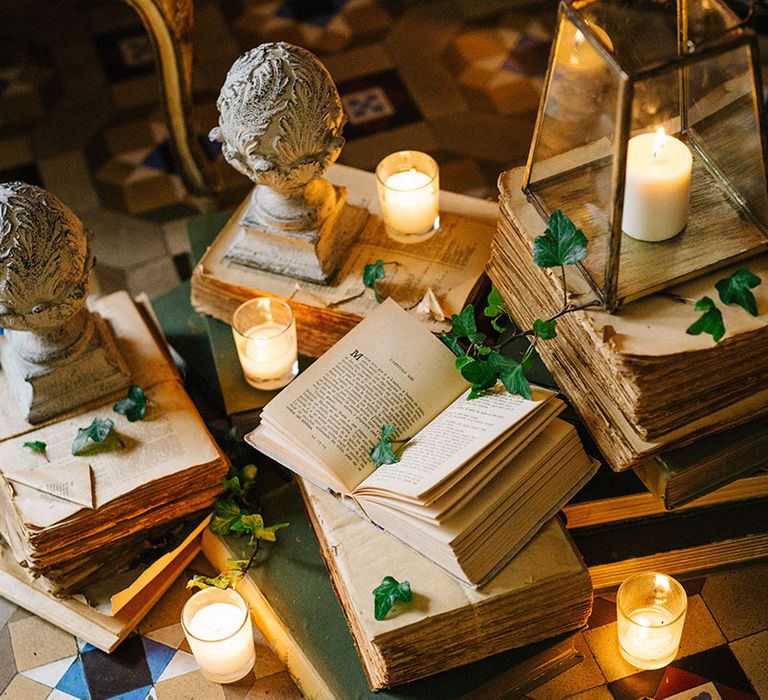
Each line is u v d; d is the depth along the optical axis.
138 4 1.72
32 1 2.55
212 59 2.41
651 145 1.18
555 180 1.27
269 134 1.35
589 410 1.28
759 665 1.39
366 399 1.33
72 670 1.44
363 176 1.65
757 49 1.11
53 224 1.29
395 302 1.41
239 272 1.54
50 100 2.35
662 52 1.18
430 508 1.20
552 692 1.39
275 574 1.40
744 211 1.25
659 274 1.21
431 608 1.21
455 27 2.42
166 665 1.44
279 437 1.34
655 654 1.36
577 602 1.26
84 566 1.40
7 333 1.46
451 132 2.20
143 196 2.14
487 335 1.51
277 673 1.41
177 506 1.41
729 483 1.31
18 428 1.44
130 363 1.51
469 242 1.54
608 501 1.36
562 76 1.16
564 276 1.22
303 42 2.43
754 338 1.17
